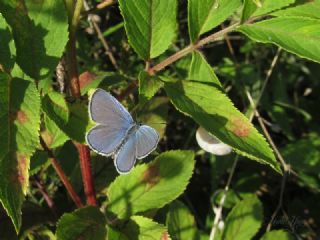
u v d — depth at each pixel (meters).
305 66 0.21
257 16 0.11
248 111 0.19
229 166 0.19
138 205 0.12
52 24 0.10
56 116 0.10
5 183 0.09
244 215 0.15
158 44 0.11
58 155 0.15
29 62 0.10
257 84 0.20
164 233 0.12
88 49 0.19
